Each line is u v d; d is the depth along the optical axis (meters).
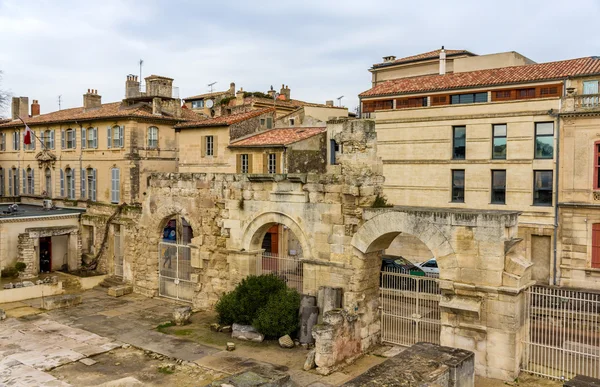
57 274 35.28
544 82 34.72
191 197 27.80
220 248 26.56
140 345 21.72
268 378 13.16
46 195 48.62
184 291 28.92
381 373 12.48
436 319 22.64
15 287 30.08
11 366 19.20
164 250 30.19
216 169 40.94
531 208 33.91
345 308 20.69
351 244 21.14
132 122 41.22
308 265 22.55
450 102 38.44
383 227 20.25
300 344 21.58
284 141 38.06
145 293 30.44
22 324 24.66
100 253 36.97
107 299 29.77
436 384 11.93
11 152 53.16
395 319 21.77
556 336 19.73
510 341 17.56
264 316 21.84
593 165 31.95
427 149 37.91
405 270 32.53
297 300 22.28
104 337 22.73
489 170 35.44
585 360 18.92
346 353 19.72
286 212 23.41
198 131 42.09
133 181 41.25
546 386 17.09
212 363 19.69
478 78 38.25
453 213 18.58
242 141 40.62
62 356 20.41
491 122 35.28
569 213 32.66
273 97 58.88
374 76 55.94
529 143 33.88
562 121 32.69
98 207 40.84
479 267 18.11
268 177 23.83
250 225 24.95
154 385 17.84
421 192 38.25
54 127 47.53
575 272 32.56
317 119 46.03
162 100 45.97
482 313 18.09
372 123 21.59
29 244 34.22
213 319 25.39
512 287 17.52
